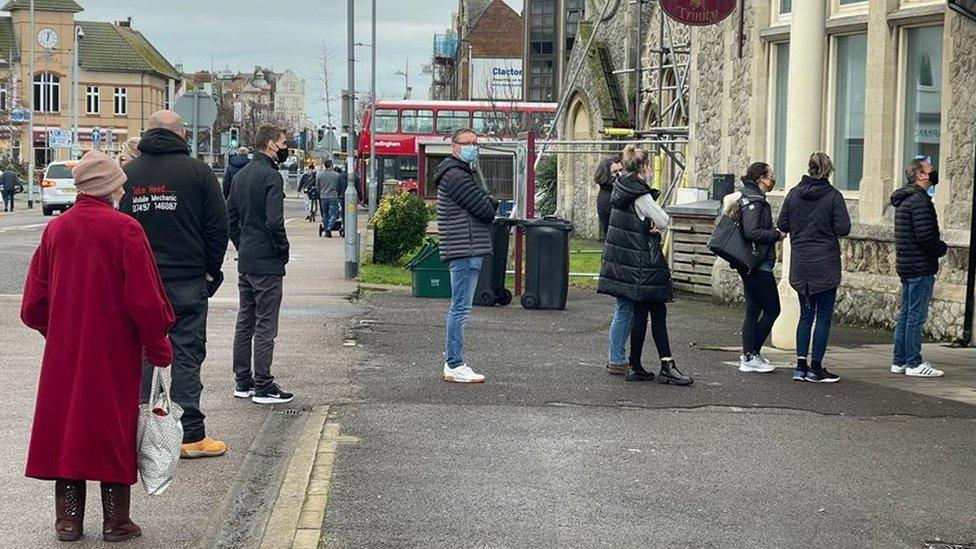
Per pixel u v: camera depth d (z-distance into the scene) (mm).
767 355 12688
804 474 7695
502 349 12820
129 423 6062
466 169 10531
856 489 7355
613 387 10625
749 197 11102
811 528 6559
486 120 51375
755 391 10516
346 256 20922
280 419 9172
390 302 17328
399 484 7281
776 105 17703
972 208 13375
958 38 13977
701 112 20234
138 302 5953
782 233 11133
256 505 6934
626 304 11109
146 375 7668
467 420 9133
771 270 11383
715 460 8016
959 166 14023
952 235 13977
